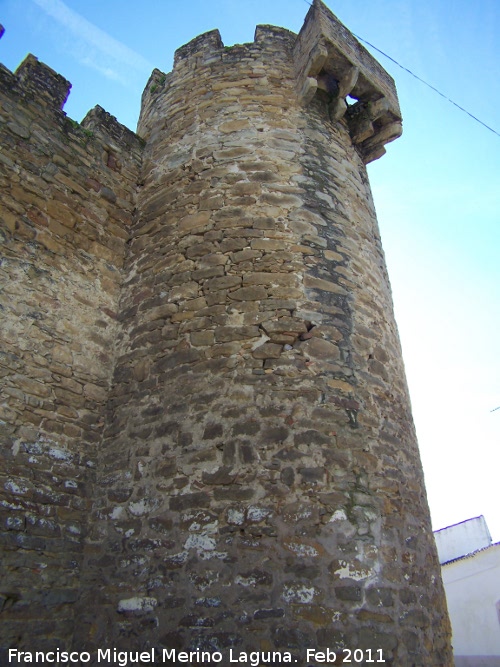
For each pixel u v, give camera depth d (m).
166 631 3.58
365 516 3.89
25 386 4.46
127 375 5.01
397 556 3.92
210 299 4.90
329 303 4.93
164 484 4.16
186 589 3.66
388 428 4.61
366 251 5.79
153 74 7.78
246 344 4.55
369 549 3.77
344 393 4.44
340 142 6.56
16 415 4.29
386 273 6.22
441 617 4.18
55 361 4.77
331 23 6.66
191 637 3.49
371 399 4.63
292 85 6.65
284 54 7.01
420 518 4.47
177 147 6.40
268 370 4.39
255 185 5.56
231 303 4.80
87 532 4.36
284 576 3.56
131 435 4.61
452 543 17.78
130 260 5.89
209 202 5.56
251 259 5.03
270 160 5.79
